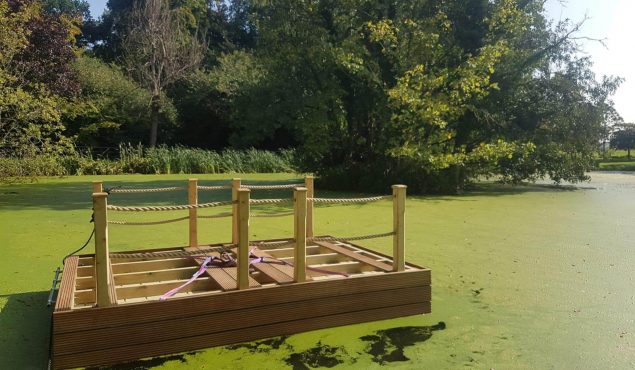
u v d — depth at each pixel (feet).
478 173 50.39
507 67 45.29
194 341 10.54
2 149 45.09
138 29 92.68
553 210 32.58
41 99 43.96
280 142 95.81
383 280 12.30
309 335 11.42
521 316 12.69
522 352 10.62
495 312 12.98
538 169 49.85
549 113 49.29
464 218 28.66
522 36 47.26
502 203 36.55
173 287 11.92
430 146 42.09
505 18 43.21
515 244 21.29
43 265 16.96
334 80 43.34
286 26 44.62
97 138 85.51
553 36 48.96
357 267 13.88
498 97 46.26
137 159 66.23
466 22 45.06
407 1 43.37
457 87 40.63
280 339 11.18
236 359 10.20
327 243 16.63
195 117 94.38
